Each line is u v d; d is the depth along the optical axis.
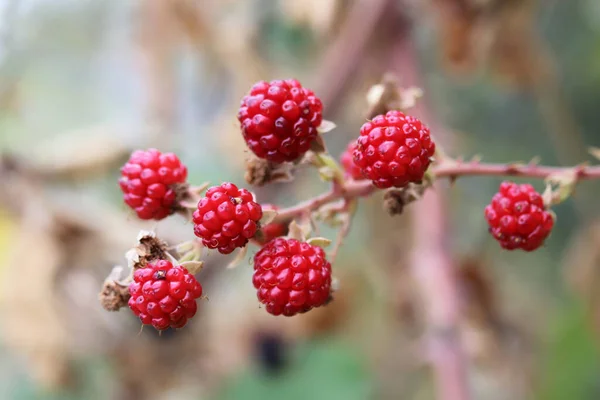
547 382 0.42
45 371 0.36
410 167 0.22
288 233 0.23
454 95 0.48
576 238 0.45
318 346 0.47
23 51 0.47
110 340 0.36
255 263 0.22
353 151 0.23
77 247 0.36
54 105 0.48
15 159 0.36
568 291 0.50
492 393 0.40
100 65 0.49
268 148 0.22
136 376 0.37
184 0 0.42
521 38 0.40
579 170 0.23
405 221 0.39
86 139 0.36
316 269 0.22
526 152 0.49
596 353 0.42
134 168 0.23
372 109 0.24
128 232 0.36
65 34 0.48
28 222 0.36
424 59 0.45
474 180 0.48
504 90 0.45
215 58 0.44
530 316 0.45
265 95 0.22
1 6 0.46
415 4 0.37
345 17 0.38
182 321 0.22
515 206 0.23
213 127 0.43
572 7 0.50
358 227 0.44
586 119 0.53
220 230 0.21
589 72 0.52
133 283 0.22
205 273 0.34
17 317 0.35
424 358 0.30
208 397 0.41
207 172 0.45
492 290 0.38
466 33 0.39
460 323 0.29
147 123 0.42
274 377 0.45
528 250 0.23
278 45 0.44
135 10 0.44
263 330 0.43
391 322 0.41
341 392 0.45
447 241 0.31
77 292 0.36
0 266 0.35
